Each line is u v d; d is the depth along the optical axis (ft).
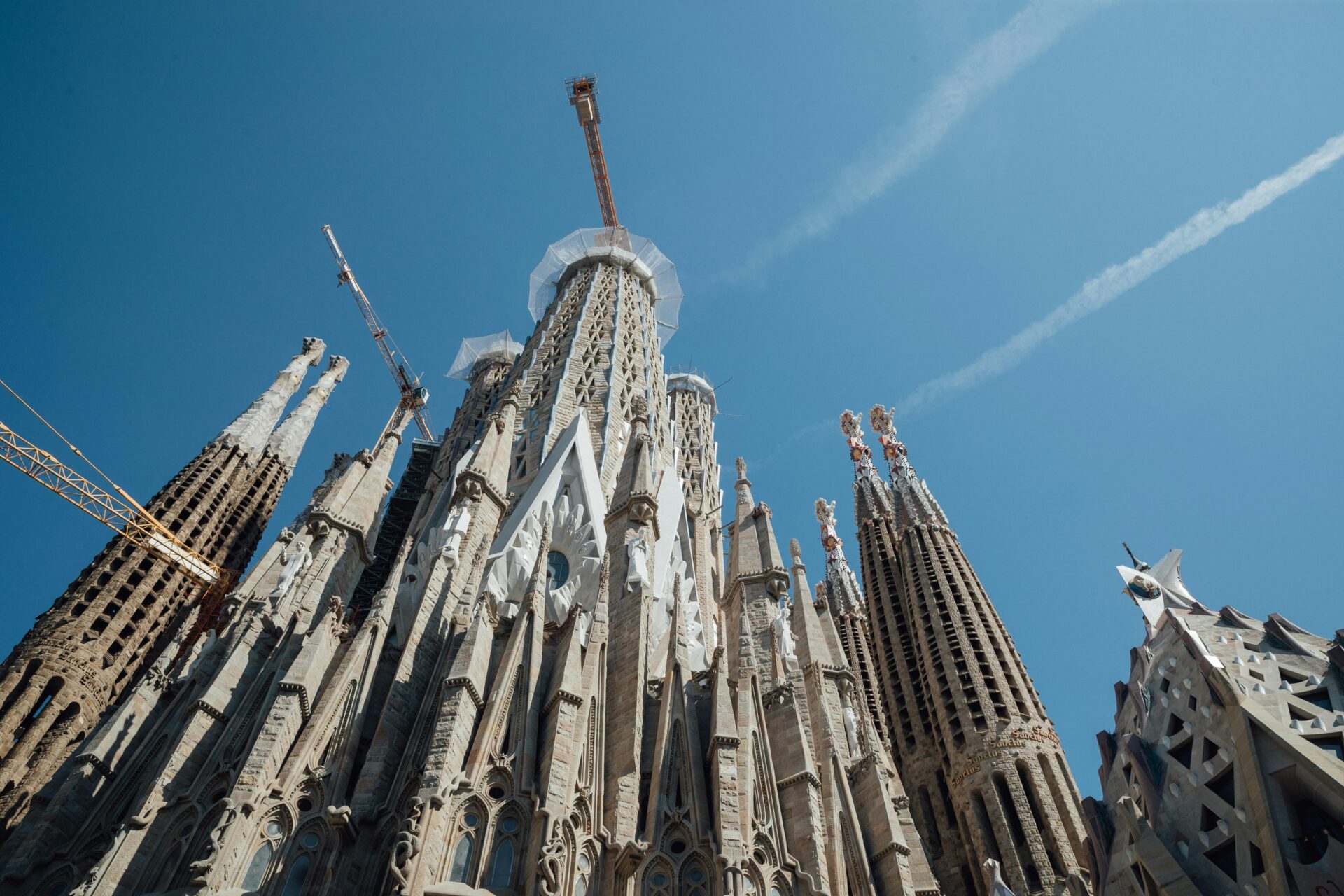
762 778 119.75
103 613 239.71
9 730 206.18
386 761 105.50
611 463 188.65
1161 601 131.64
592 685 114.83
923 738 249.34
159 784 100.89
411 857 87.30
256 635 124.16
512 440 176.76
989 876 102.58
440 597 129.80
